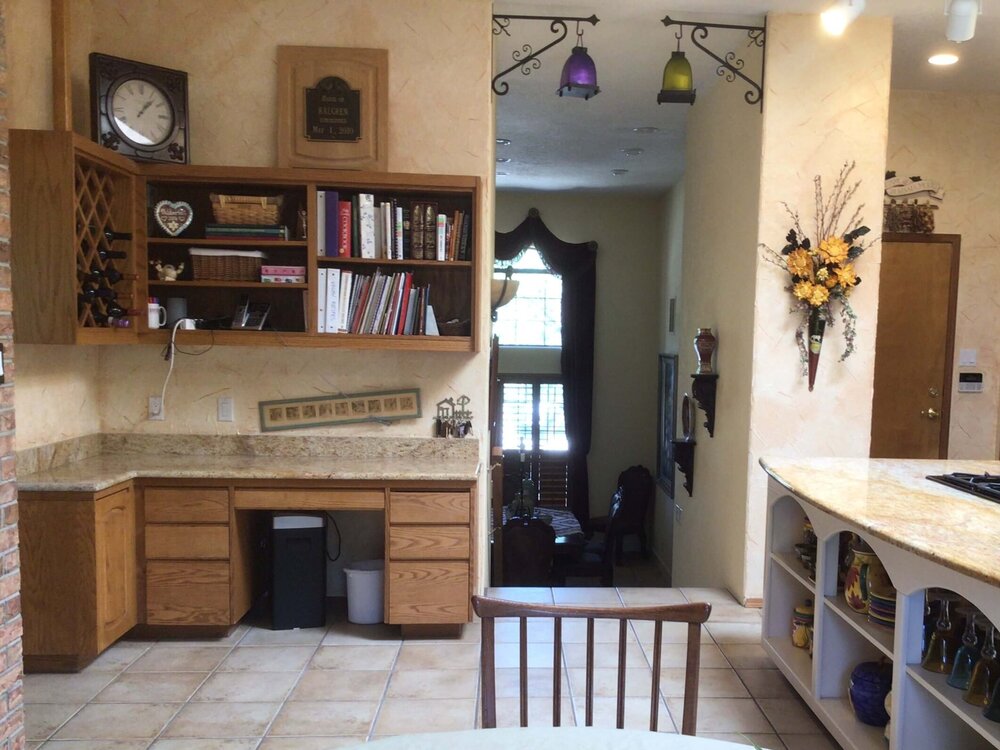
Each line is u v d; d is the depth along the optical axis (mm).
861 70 3695
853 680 2398
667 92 3477
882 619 2314
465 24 3553
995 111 4738
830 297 3723
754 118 3840
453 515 3285
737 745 1227
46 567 2932
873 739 2279
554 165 7012
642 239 8664
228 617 3293
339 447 3682
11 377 2295
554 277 8844
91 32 3482
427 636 3396
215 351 3668
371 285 3434
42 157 2846
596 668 3100
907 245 4742
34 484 2904
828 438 3809
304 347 3438
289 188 3502
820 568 2555
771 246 3746
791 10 3637
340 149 3461
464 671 3059
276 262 3547
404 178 3365
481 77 3562
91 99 3135
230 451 3678
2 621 2223
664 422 7797
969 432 4832
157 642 3334
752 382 3797
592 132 5855
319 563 3480
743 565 3887
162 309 3430
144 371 3656
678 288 7441
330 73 3463
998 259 4789
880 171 3727
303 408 3684
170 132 3316
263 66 3514
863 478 2787
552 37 4012
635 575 7699
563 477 8703
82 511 2926
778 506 3059
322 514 3508
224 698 2822
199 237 3537
